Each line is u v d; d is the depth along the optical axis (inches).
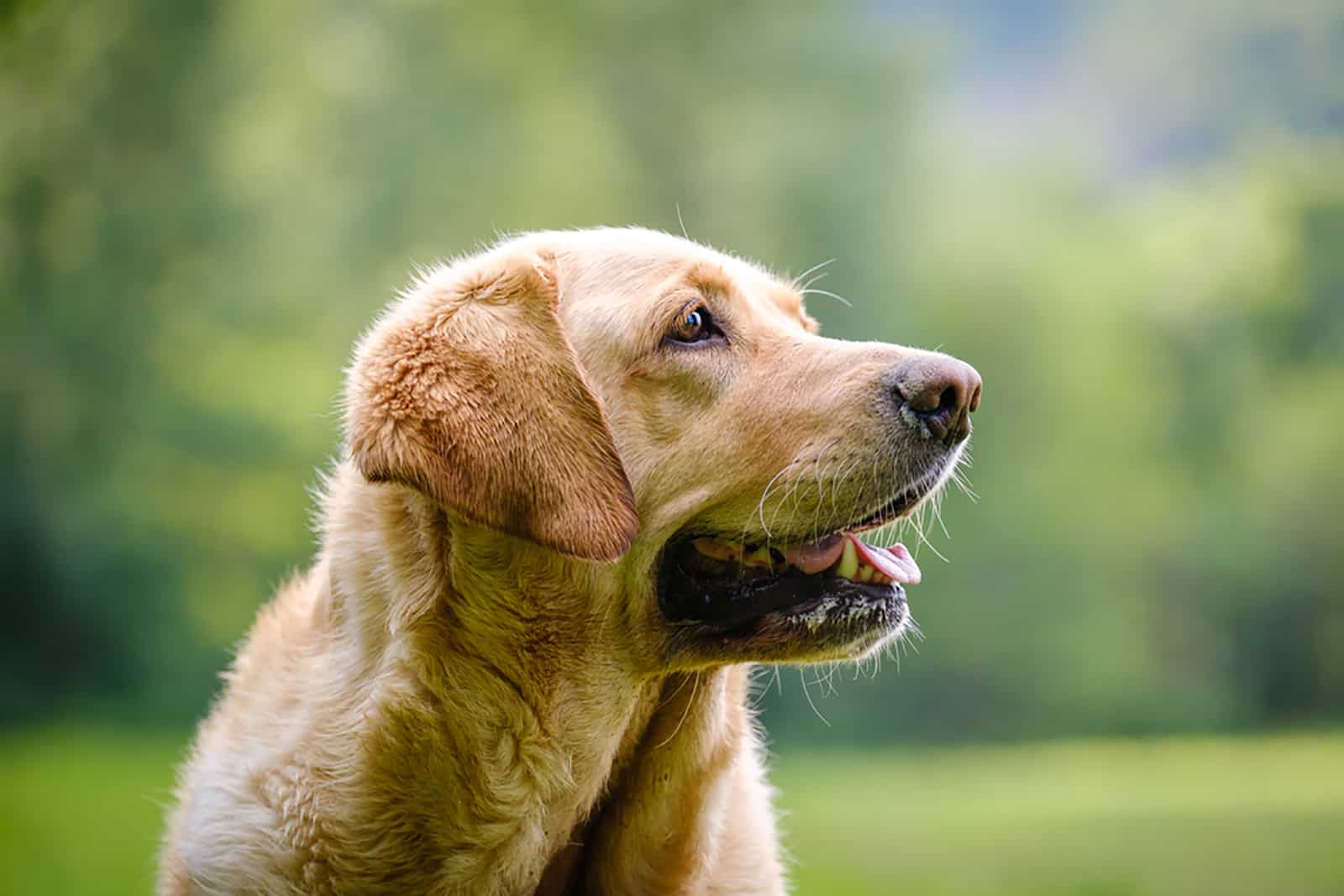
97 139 1160.2
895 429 173.5
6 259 1138.0
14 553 1151.6
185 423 1207.6
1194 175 2218.3
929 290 1481.3
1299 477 1749.5
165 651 1208.8
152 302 1199.6
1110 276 1765.5
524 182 1270.9
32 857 489.7
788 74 1339.8
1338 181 1934.1
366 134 1277.1
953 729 1593.3
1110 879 569.9
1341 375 1830.7
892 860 615.8
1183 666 1756.9
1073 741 1654.8
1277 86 2778.1
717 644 174.4
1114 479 1656.0
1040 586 1579.7
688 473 175.3
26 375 1144.8
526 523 162.1
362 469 164.2
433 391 164.7
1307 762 1358.3
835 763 1358.3
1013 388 1566.2
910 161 1368.1
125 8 1169.4
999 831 750.5
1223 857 655.8
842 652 174.2
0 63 1049.5
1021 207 1733.5
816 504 173.5
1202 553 1701.5
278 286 1254.9
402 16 1311.5
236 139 1227.2
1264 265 1854.1
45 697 1179.3
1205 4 2979.8
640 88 1339.8
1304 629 1763.0
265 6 1252.5
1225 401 1802.4
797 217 1285.7
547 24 1346.0
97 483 1173.7
